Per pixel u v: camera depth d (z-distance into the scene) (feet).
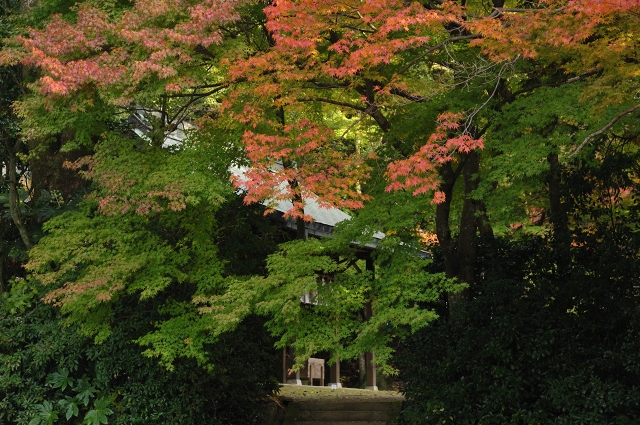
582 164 43.86
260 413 51.67
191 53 35.96
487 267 48.67
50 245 40.27
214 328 40.22
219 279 41.75
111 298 40.45
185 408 45.93
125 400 46.06
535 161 35.50
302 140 36.58
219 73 43.32
